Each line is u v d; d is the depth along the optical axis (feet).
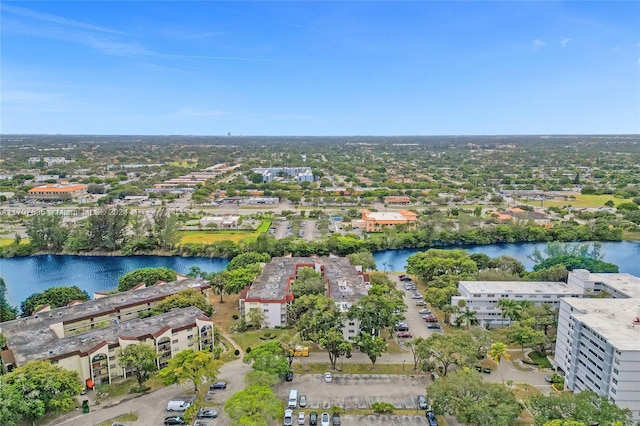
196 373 419.54
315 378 463.01
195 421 390.21
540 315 537.65
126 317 573.74
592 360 407.23
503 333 542.16
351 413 403.95
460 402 368.07
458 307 576.20
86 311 551.59
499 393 374.63
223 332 574.97
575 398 352.90
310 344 536.01
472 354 443.73
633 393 370.73
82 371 442.09
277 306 585.22
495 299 594.65
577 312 443.32
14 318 578.25
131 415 398.01
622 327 404.16
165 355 480.64
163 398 426.10
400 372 475.31
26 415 369.30
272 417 365.20
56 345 453.17
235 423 349.82
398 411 407.03
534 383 456.45
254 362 444.96
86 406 402.52
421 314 634.84
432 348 453.99
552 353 519.19
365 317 516.32
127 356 436.35
